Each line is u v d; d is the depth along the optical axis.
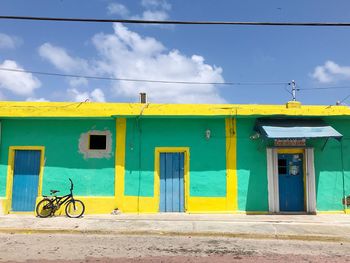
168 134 14.39
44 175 14.20
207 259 8.26
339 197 14.31
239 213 14.02
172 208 14.23
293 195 14.41
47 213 13.42
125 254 8.59
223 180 14.23
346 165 14.42
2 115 13.86
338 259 8.51
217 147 14.36
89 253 8.64
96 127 14.40
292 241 10.48
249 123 14.42
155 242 9.96
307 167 14.29
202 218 13.06
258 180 14.24
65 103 14.03
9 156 14.28
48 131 14.39
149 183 14.22
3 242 9.80
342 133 14.48
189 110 13.89
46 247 9.23
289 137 13.03
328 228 11.61
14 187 14.29
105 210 13.97
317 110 13.93
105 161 14.28
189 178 14.25
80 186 14.17
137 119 14.36
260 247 9.61
